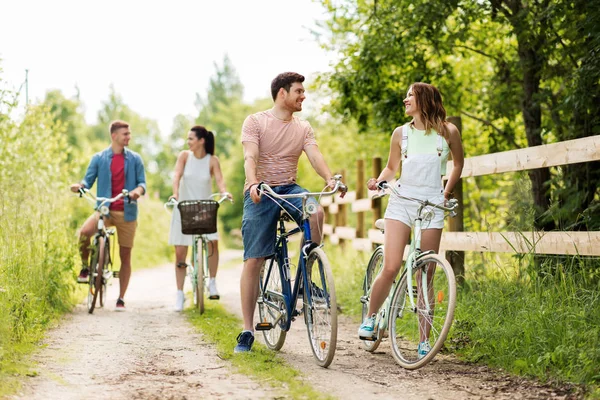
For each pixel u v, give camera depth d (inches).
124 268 355.6
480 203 460.1
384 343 248.8
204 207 317.4
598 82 288.0
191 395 171.8
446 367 207.6
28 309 259.3
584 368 180.2
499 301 241.6
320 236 217.9
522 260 257.3
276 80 229.3
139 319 313.7
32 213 353.7
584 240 225.6
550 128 363.6
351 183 933.8
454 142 214.5
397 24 398.0
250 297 228.5
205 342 249.1
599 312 205.9
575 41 317.4
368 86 433.7
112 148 363.6
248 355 219.6
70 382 183.3
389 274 214.5
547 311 212.1
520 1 359.3
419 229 210.2
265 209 222.8
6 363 193.8
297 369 203.9
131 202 356.8
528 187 285.9
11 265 282.4
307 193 211.2
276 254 227.0
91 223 350.0
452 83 451.2
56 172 510.0
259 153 228.4
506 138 456.4
